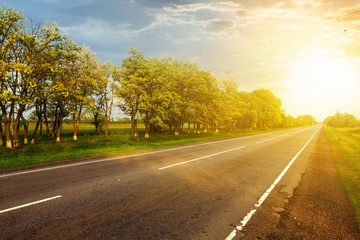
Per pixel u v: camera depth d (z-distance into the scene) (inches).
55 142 906.7
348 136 1375.5
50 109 1119.0
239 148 627.2
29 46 636.7
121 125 2429.9
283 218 171.0
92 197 205.3
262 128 2874.0
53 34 641.6
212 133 1519.4
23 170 310.2
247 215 174.9
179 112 1055.6
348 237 144.7
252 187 251.9
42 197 201.3
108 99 1150.3
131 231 143.9
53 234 137.1
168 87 1030.4
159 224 154.9
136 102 976.3
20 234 135.5
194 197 212.8
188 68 1218.6
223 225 156.5
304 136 1325.0
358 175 323.9
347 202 209.3
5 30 596.1
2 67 552.7
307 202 207.5
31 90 689.0
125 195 213.5
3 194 206.7
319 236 145.2
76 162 377.1
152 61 1048.8
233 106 1539.1
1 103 634.8
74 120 995.3
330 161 447.5
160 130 1574.8
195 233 143.8
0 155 540.7
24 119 861.8
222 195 221.1
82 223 153.3
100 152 496.7
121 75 982.4
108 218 162.2
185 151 542.9
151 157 442.9
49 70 684.7
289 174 322.3
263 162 414.6
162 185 249.4
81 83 923.4
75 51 770.2
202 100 1263.5
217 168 349.1
